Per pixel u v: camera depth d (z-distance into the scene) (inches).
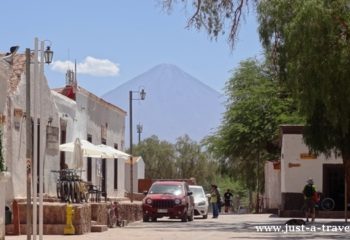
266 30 1178.0
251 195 2721.5
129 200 1747.0
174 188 1438.2
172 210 1380.4
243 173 2326.5
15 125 1059.3
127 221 1309.1
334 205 1553.9
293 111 2139.5
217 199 1638.8
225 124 2234.3
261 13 1183.6
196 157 3307.1
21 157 1080.8
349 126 1178.0
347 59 1058.7
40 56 817.5
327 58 1064.2
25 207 952.3
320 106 1146.0
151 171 3267.7
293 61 1087.6
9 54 1112.2
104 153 1263.5
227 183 3427.7
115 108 1765.5
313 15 1060.5
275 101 2174.0
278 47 1179.3
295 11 1105.4
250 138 2165.4
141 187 2247.8
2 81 916.6
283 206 1584.6
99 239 884.0
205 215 1585.9
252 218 1558.8
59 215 955.3
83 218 978.1
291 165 1581.0
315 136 1245.1
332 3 1080.2
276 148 2177.7
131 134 2034.9
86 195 1159.6
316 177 1573.6
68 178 1099.9
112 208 1184.2
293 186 1578.5
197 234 1003.3
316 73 1067.9
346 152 1259.2
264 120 2160.4
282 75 1173.1
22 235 927.0
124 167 1841.8
